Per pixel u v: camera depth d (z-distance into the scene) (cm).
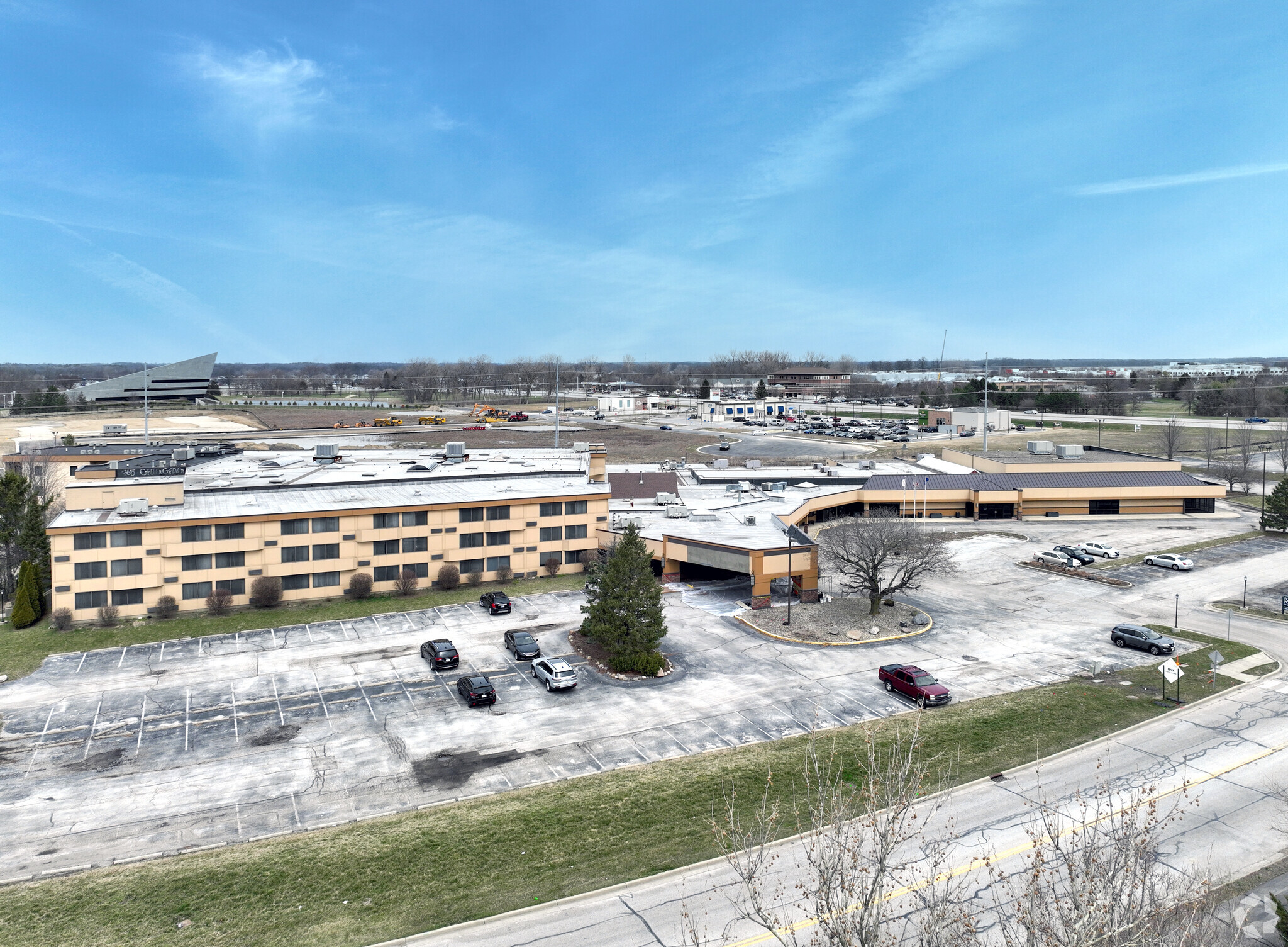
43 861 3288
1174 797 3569
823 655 5625
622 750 4234
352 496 7431
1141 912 1686
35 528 7312
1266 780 3719
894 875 2928
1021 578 7631
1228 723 4359
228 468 9319
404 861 3225
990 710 4591
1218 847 3159
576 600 6900
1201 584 7312
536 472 8794
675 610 6681
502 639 5944
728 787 3775
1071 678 5128
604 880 3078
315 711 4741
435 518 7194
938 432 19900
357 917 2888
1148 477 10738
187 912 2928
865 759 4000
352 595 6875
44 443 14112
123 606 6300
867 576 6506
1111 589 7231
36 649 5725
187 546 6412
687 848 3281
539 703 4841
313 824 3553
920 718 4519
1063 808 3469
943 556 6944
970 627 6200
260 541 6612
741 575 7706
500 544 7481
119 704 4831
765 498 9450
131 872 3192
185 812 3662
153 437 17800
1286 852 3116
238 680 5191
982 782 3747
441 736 4422
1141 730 4303
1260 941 2531
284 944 2744
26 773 4025
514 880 3089
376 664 5469
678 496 9406
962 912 2280
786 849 3225
